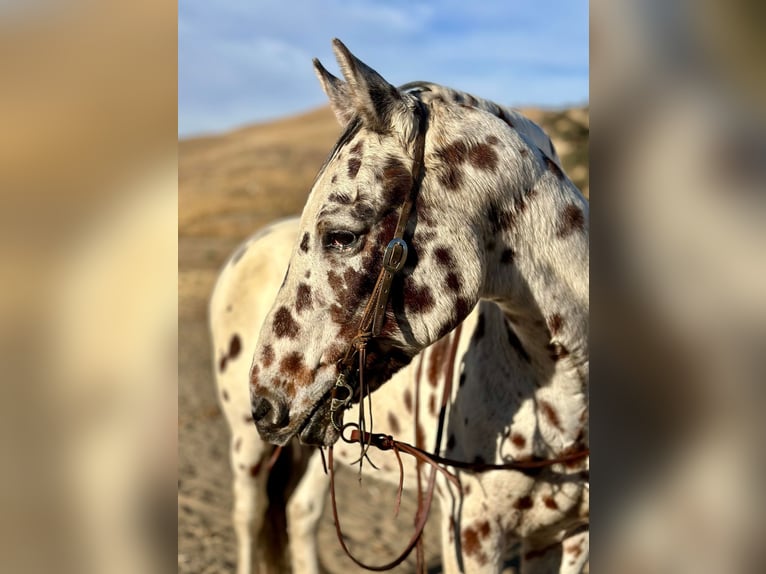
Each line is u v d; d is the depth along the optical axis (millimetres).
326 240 1765
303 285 1787
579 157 12625
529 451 2109
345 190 1755
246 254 3627
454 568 2320
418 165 1775
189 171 31562
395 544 4242
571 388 2031
